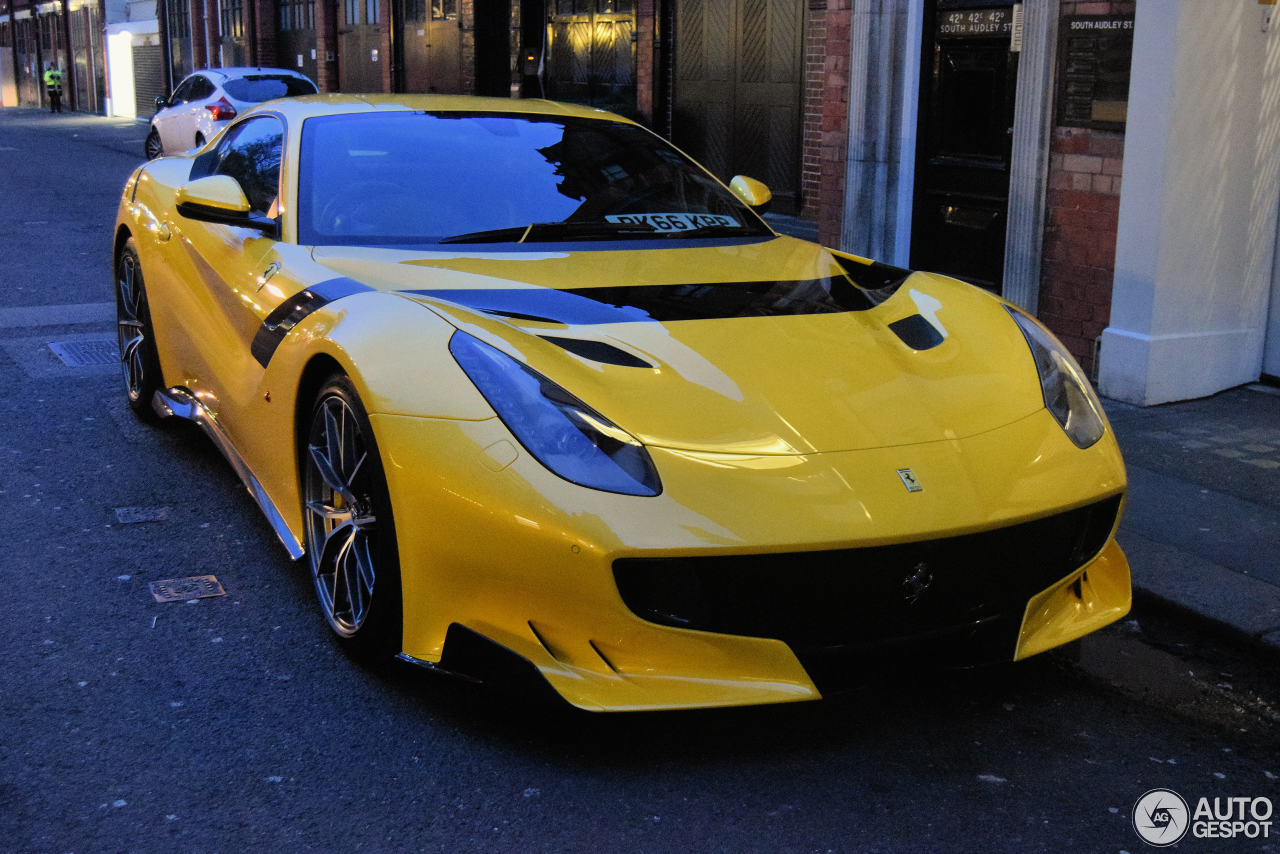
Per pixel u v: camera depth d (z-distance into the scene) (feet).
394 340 9.53
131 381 17.12
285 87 52.95
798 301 10.63
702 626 8.31
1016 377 10.00
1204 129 18.24
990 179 23.13
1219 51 18.01
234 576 12.05
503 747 8.96
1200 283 18.92
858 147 25.07
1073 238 20.12
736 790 8.46
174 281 14.79
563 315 9.82
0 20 170.50
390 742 9.00
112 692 9.69
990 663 9.14
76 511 13.73
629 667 8.35
